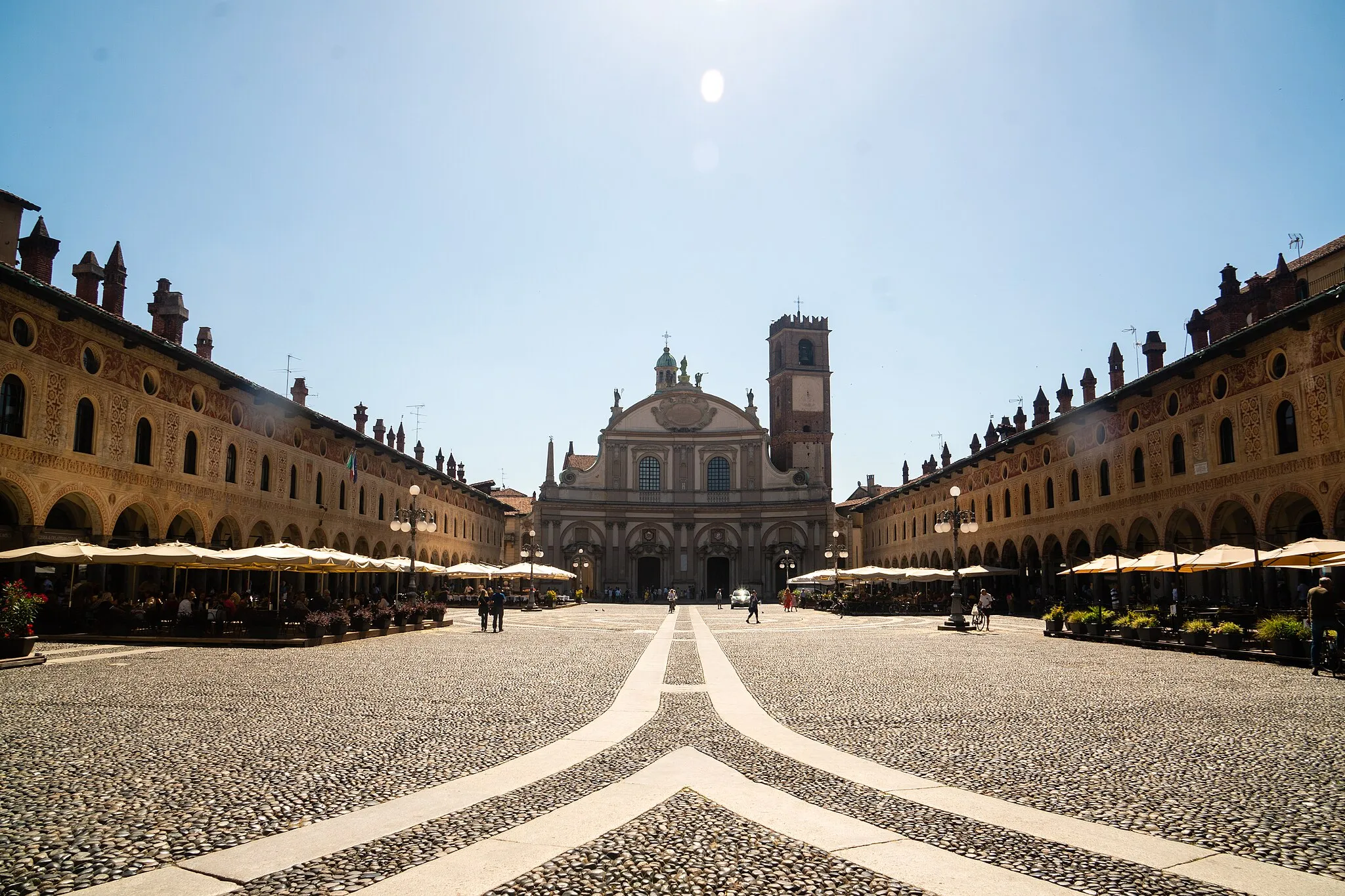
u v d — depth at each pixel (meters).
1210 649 26.22
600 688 18.09
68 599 30.30
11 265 29.98
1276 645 23.16
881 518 90.25
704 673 21.17
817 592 86.25
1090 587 48.34
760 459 100.94
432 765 10.55
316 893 6.43
